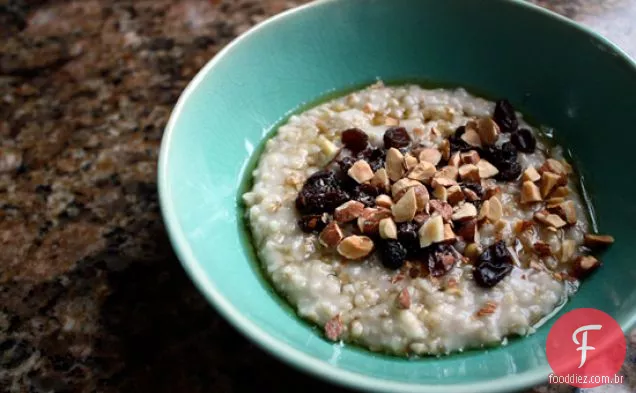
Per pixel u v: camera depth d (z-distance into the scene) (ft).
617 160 0.79
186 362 0.73
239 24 1.09
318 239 0.76
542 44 0.86
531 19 0.85
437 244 0.74
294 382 0.70
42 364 0.74
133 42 1.08
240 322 0.61
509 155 0.82
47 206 0.88
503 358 0.67
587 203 0.80
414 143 0.84
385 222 0.74
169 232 0.67
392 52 0.92
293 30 0.87
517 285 0.73
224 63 0.82
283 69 0.88
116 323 0.76
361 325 0.71
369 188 0.78
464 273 0.74
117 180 0.90
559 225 0.76
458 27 0.89
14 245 0.84
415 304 0.72
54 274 0.81
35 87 1.03
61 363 0.74
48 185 0.90
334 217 0.77
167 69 1.03
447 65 0.92
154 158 0.92
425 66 0.92
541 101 0.87
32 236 0.85
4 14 1.14
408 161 0.80
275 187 0.82
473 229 0.75
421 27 0.90
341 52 0.91
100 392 0.71
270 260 0.76
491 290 0.72
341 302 0.72
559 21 0.84
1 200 0.89
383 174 0.79
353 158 0.82
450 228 0.75
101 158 0.93
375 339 0.70
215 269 0.69
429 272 0.73
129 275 0.80
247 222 0.80
